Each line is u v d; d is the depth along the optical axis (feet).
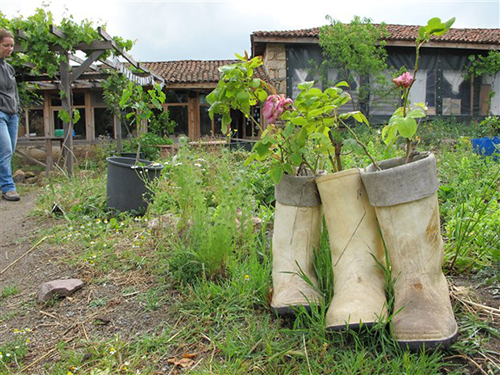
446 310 4.64
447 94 48.52
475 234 7.18
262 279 6.30
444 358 4.48
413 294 4.76
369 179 5.03
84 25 23.21
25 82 30.78
